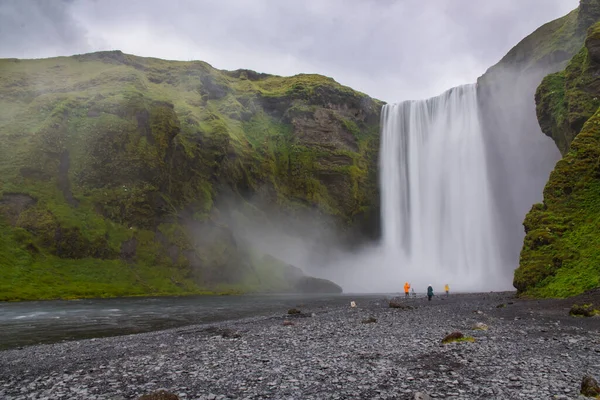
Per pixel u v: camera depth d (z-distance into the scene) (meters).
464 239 100.75
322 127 129.62
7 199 73.75
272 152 122.88
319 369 13.49
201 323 32.19
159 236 85.31
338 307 42.59
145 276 76.88
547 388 10.72
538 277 38.72
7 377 14.16
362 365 13.89
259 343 19.53
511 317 27.09
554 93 64.69
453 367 13.32
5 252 65.56
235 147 109.88
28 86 107.94
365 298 61.69
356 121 135.50
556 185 44.06
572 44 80.19
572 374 12.26
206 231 91.06
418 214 113.75
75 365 15.95
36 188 78.31
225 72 168.00
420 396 9.86
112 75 113.94
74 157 85.94
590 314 25.92
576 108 56.81
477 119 102.25
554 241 39.97
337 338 20.25
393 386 11.23
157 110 97.94
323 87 138.25
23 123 89.06
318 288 89.50
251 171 112.94
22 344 22.89
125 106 94.81
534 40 93.38
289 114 132.50
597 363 13.72
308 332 22.86
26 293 57.25
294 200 118.31
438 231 107.75
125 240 80.50
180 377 13.07
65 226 74.56
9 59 129.50
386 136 128.50
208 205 95.44
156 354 17.61
